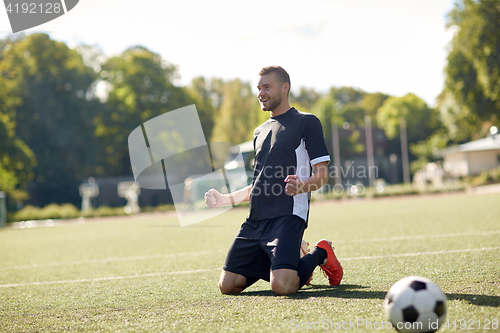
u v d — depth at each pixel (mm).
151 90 106062
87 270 14625
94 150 110125
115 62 113625
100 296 9938
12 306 9359
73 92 110000
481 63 76125
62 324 7566
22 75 104438
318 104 149375
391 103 157500
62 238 29922
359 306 7219
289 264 8391
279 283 8336
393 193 70062
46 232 38000
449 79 81750
